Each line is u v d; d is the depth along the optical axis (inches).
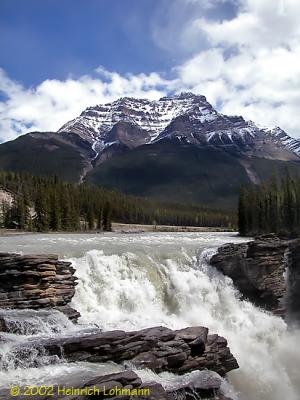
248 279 1626.5
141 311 1336.1
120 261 1450.5
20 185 5713.6
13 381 700.0
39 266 1098.1
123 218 6875.0
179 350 888.9
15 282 1068.5
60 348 799.7
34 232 3799.2
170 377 847.1
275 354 1365.7
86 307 1237.7
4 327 905.5
